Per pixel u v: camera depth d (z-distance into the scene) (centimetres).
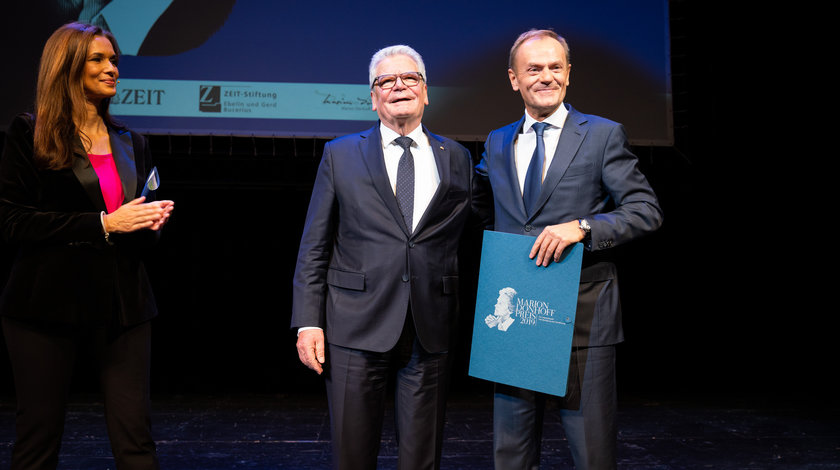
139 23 314
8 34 307
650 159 337
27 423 144
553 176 154
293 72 320
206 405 336
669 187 371
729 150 365
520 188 158
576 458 153
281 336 374
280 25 321
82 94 150
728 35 360
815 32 358
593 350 152
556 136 160
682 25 345
